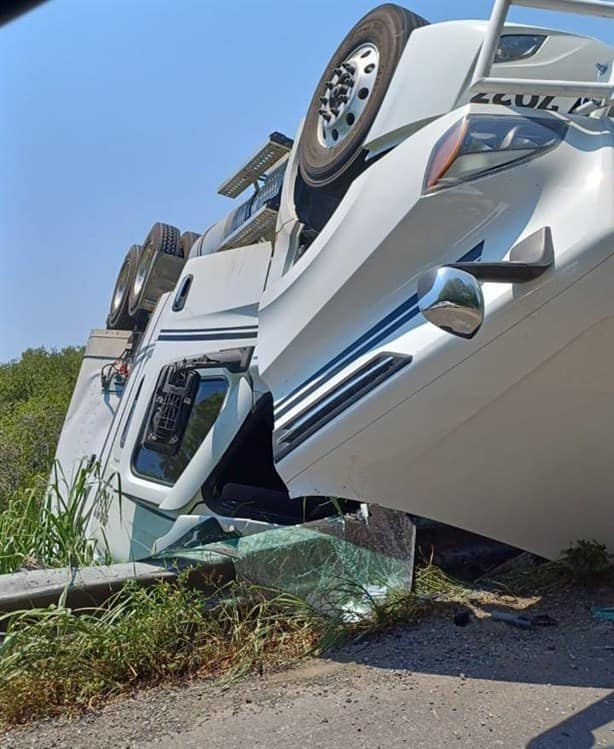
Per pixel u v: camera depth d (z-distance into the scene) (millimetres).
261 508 4855
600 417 2959
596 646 2932
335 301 3527
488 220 2967
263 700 2811
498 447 3125
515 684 2676
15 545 5387
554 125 2918
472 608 3564
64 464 8023
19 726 2762
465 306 2627
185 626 3381
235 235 5934
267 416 4777
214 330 5211
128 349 7734
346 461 3430
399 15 3836
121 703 2912
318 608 3566
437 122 3250
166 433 5250
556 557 3732
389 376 3164
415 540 3900
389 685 2807
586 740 2219
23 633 3143
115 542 5691
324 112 4176
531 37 3385
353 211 3529
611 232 2525
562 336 2689
